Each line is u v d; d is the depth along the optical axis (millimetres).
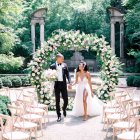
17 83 21547
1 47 22969
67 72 11180
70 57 32938
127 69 28594
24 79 21969
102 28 32094
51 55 13406
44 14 28469
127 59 29844
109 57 13414
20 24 30516
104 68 13445
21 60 23234
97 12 32188
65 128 10141
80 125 10500
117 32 33062
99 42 13406
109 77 13320
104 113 10922
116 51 32969
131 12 23953
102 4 32219
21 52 28609
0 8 21125
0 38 22594
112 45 29281
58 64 11016
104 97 13375
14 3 21000
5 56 22547
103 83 13438
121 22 29219
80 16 32344
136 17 23484
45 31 32562
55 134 9445
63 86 11078
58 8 32531
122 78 25641
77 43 13289
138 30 24344
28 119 8852
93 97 11852
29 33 30969
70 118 11508
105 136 9234
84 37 13273
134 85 20938
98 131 9766
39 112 9883
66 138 9047
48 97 13047
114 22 29109
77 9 32188
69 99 13734
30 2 32094
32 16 28359
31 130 8961
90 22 32281
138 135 7094
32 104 10750
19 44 28219
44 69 13102
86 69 11516
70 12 32625
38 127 10188
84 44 13305
